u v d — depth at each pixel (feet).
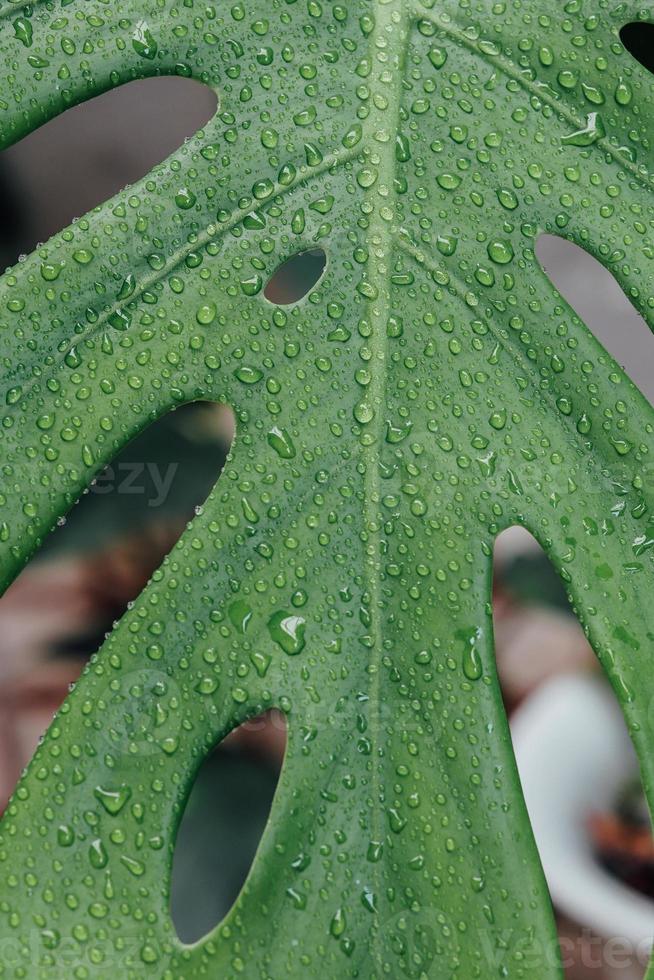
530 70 2.05
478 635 1.91
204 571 1.92
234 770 2.64
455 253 2.00
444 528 1.94
